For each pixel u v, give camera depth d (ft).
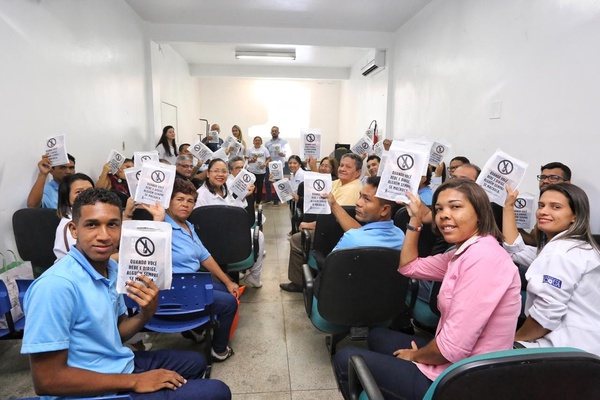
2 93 8.06
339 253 5.05
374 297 5.42
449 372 2.46
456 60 12.84
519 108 9.56
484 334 3.49
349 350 4.47
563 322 4.58
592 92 7.34
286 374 6.43
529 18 9.12
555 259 4.60
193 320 5.75
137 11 16.33
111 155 11.46
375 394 3.20
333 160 14.66
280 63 27.99
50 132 9.85
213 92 32.65
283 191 11.01
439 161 10.66
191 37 18.21
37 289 3.16
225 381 6.21
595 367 2.39
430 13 14.93
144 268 3.49
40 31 9.41
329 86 33.71
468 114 12.05
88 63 11.99
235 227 7.82
